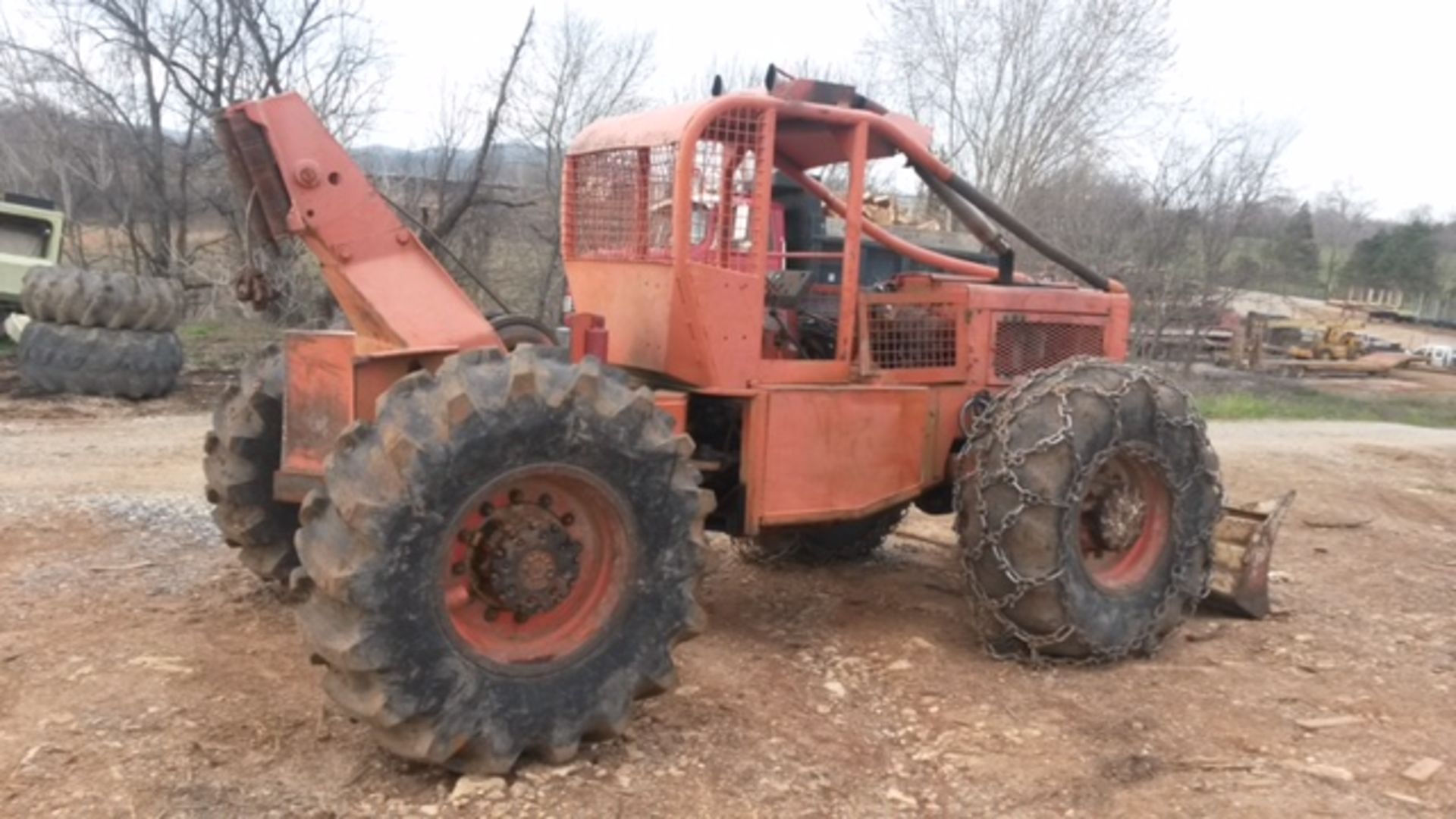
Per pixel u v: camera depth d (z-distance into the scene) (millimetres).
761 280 4598
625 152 4793
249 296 4766
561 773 3541
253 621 4719
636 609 3695
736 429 4789
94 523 6172
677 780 3562
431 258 4285
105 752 3500
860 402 4840
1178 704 4359
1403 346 35938
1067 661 4754
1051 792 3629
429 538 3342
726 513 4793
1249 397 19812
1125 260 21938
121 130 19969
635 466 3660
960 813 3494
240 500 4871
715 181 4547
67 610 4766
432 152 18516
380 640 3271
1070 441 4645
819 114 4680
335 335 4176
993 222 5566
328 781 3428
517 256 19359
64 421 10109
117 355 11164
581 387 3588
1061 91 21531
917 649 4863
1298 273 43656
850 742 3926
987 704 4289
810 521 4766
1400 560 6957
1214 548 5211
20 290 12477
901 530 7109
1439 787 3727
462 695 3398
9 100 20453
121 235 22328
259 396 4895
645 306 4668
